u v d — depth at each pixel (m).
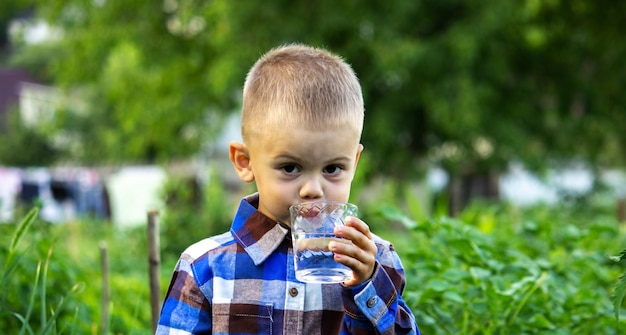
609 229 3.96
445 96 13.89
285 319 2.15
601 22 14.99
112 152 20.91
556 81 15.58
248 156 2.25
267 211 2.20
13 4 18.22
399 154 14.90
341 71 2.16
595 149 15.79
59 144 31.67
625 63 15.29
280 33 14.36
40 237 3.69
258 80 2.16
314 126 2.03
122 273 7.15
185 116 16.22
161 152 17.05
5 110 36.97
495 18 13.77
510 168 15.87
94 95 30.03
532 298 3.00
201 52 16.12
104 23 16.50
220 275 2.18
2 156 31.92
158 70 16.84
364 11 14.24
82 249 8.59
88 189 18.98
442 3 14.35
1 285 2.90
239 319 2.15
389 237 7.56
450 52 14.01
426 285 2.96
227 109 16.47
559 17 14.97
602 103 15.59
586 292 3.15
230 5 14.36
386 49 13.78
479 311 2.85
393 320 2.10
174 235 8.63
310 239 1.99
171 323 2.18
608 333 3.03
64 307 3.49
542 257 4.17
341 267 2.02
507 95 15.05
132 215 17.61
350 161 2.10
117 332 3.90
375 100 14.87
